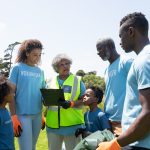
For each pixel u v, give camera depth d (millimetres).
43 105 5539
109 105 4824
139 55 2709
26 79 5207
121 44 3023
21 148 5160
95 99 5031
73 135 5430
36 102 5305
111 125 4797
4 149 4262
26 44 5227
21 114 5168
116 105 4695
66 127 5406
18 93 5191
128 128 2596
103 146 2680
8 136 4344
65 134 5414
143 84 2588
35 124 5359
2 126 4289
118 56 4844
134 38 2930
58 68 5480
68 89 5453
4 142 4281
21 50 5305
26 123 5168
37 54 5227
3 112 4348
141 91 2592
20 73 5195
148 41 2928
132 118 2818
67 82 5492
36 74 5336
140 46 2895
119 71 4691
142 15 2939
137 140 2592
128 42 2965
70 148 5480
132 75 2758
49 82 5664
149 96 2543
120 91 4672
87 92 5055
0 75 4578
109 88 4840
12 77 5176
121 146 2625
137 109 2793
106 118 4840
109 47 4797
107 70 4906
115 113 4719
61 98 5156
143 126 2514
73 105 5309
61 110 5418
